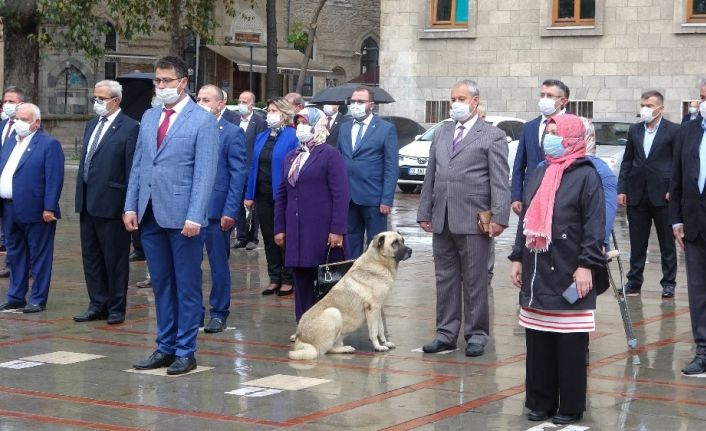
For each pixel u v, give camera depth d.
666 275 12.00
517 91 30.30
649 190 11.88
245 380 8.04
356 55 48.59
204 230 8.48
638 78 28.84
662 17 28.50
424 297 11.93
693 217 8.22
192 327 8.34
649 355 8.93
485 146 8.90
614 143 23.59
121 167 10.18
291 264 9.45
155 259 8.41
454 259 9.11
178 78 8.31
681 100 28.41
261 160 11.87
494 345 9.36
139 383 7.94
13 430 6.70
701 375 8.20
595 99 29.38
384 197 10.70
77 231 17.98
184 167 8.24
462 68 31.00
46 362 8.63
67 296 11.84
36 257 10.90
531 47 30.06
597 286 6.87
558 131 6.79
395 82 31.86
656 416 7.05
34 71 29.78
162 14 28.94
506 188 8.88
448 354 8.99
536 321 6.89
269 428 6.76
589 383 7.96
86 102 42.50
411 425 6.83
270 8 29.59
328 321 8.79
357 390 7.73
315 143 9.45
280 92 46.22
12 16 28.84
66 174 30.75
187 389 7.76
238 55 43.66
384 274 9.02
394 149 10.77
